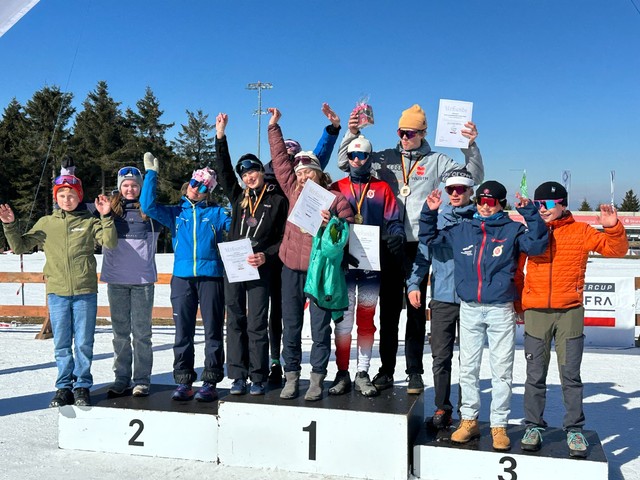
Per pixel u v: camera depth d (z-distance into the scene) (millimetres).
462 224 3922
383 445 3727
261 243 4320
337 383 4312
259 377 4258
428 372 6859
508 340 3777
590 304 8742
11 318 11508
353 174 4488
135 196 4711
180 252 4465
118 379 4672
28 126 54375
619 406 5418
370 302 4355
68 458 4109
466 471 3682
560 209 3754
